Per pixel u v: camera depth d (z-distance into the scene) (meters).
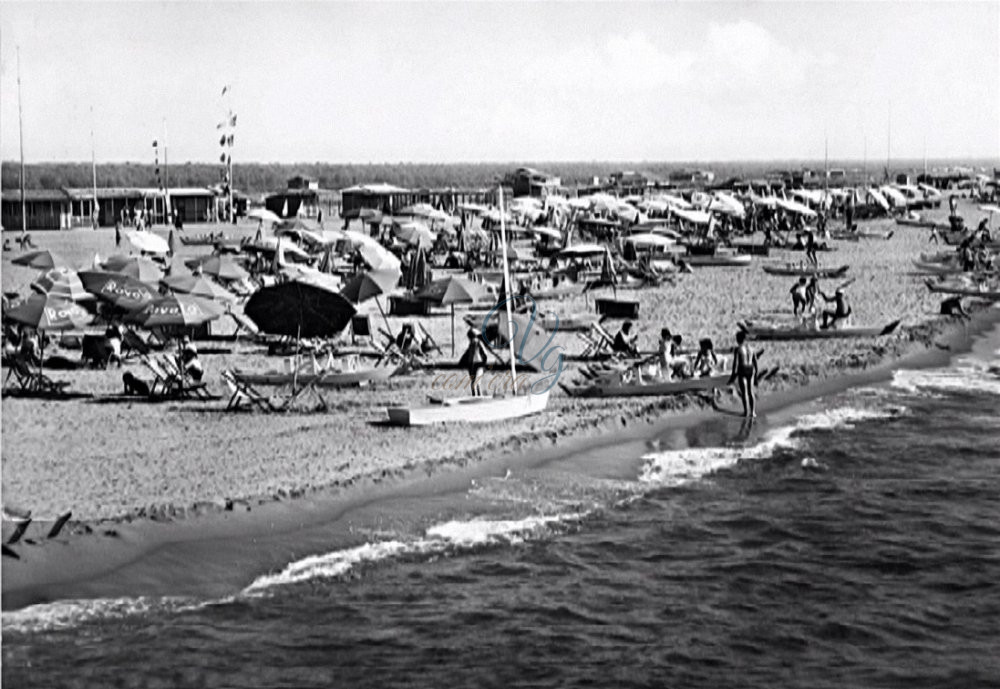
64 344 31.33
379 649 14.54
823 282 50.59
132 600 15.55
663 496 20.88
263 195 111.88
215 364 29.42
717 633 15.30
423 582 16.61
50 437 22.11
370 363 29.34
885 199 91.38
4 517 17.39
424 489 20.34
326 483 19.84
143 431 22.77
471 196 98.50
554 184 99.56
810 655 14.73
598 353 31.44
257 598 15.84
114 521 17.52
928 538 19.06
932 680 14.09
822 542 18.80
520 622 15.45
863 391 30.19
